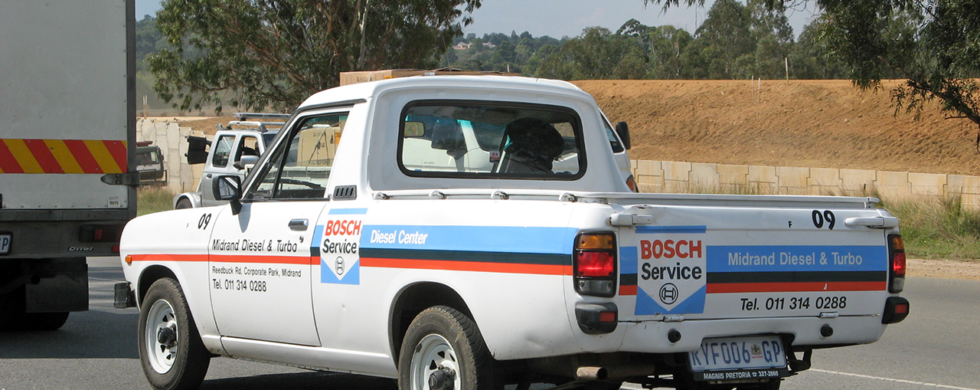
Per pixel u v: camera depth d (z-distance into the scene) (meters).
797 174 22.61
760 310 4.44
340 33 31.08
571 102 6.16
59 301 8.49
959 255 15.41
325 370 5.46
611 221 4.04
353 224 5.07
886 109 30.48
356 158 5.28
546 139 6.05
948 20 15.55
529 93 5.98
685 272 4.21
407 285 4.72
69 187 8.09
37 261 8.46
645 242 4.12
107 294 11.97
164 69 31.75
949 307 10.65
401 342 4.94
